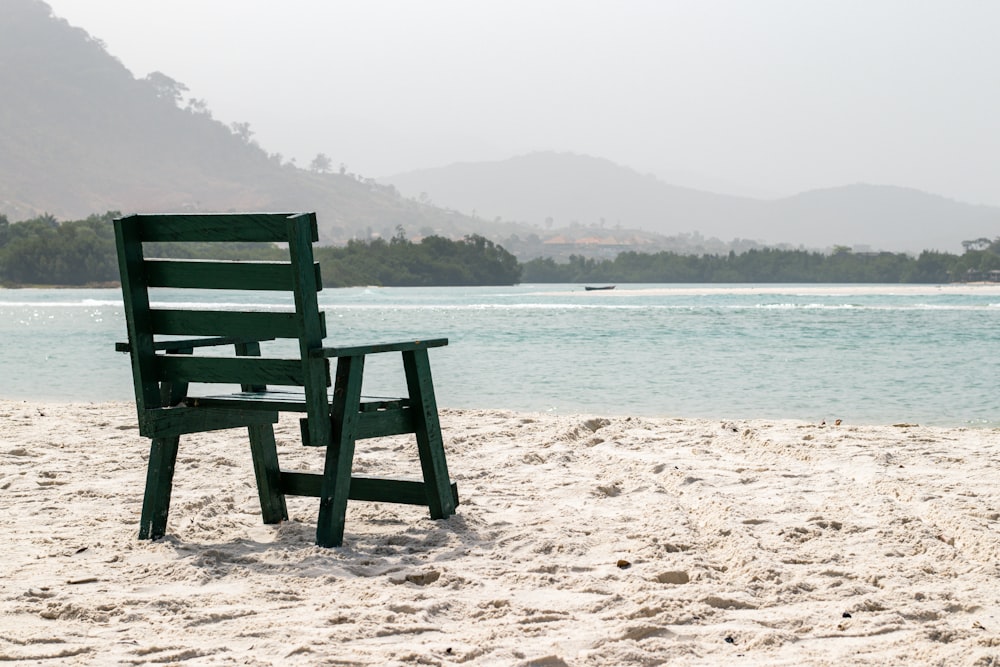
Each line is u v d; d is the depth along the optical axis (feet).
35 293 424.46
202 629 10.94
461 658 9.89
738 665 9.79
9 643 10.44
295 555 14.46
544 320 142.20
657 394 46.32
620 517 16.93
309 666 9.58
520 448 25.40
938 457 23.38
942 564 13.64
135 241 15.20
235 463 23.13
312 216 14.15
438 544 15.23
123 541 15.61
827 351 77.87
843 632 10.86
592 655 10.01
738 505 17.40
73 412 34.40
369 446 25.95
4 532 16.31
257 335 14.66
